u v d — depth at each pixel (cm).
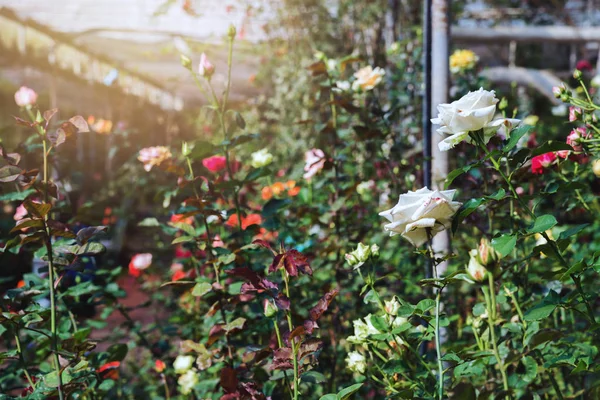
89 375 180
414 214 117
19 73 810
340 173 284
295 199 308
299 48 668
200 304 271
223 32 759
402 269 255
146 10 767
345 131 271
